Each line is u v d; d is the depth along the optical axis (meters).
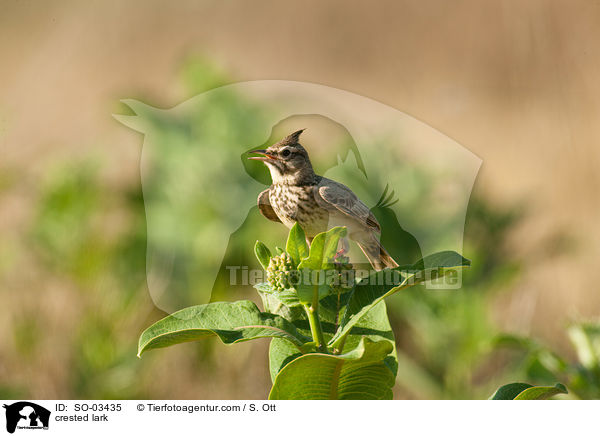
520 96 19.64
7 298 11.73
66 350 11.13
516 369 10.23
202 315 4.41
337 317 4.68
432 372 9.50
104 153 13.02
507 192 14.34
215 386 11.27
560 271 13.23
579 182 15.74
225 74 11.10
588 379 7.77
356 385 4.43
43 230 11.76
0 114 16.02
